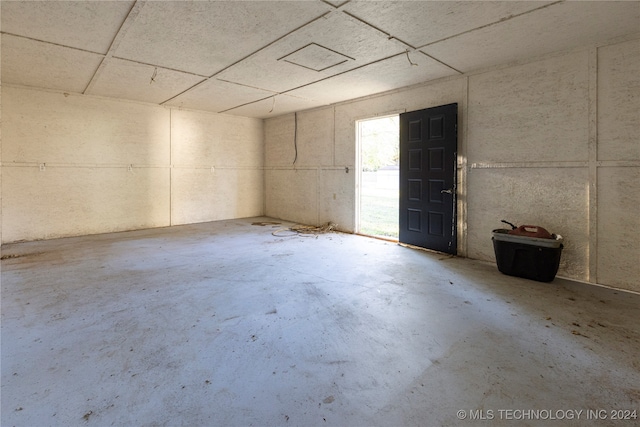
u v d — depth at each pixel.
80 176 5.42
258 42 3.24
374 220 8.01
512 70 3.68
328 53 3.52
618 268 3.09
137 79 4.50
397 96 4.91
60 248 4.52
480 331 2.24
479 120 3.99
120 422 1.42
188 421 1.43
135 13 2.67
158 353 1.95
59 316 2.40
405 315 2.48
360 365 1.85
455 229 4.19
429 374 1.77
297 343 2.08
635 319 2.42
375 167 12.62
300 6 2.56
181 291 2.93
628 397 1.58
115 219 5.82
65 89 5.07
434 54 3.53
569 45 3.23
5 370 1.76
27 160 4.95
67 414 1.46
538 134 3.53
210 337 2.14
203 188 6.88
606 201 3.13
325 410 1.50
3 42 3.25
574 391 1.63
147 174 6.12
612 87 3.05
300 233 5.74
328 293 2.92
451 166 4.18
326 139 6.19
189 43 3.27
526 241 3.27
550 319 2.42
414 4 2.52
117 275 3.36
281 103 6.00
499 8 2.56
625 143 3.01
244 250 4.49
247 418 1.45
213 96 5.48
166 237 5.33
